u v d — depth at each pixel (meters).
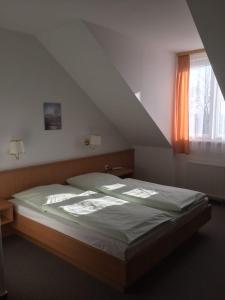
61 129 4.09
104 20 3.07
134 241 2.29
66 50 3.66
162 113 4.50
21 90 3.55
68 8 2.76
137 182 3.94
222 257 2.88
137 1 2.56
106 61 3.51
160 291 2.34
